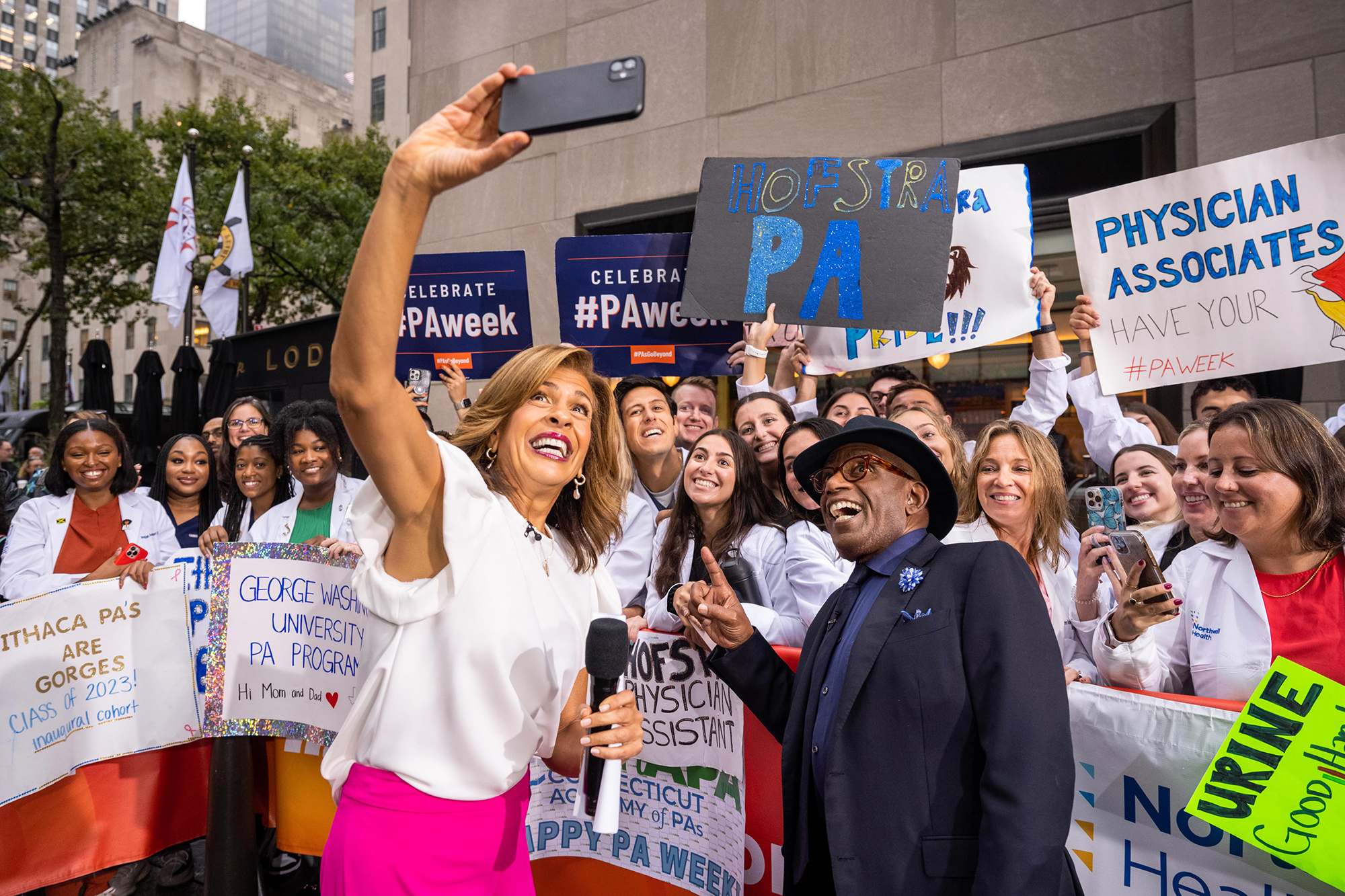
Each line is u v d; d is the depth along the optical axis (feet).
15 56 313.12
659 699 8.65
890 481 6.20
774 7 24.52
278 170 72.02
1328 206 10.71
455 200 29.68
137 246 70.33
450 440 6.30
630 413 12.91
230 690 9.80
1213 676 7.64
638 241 14.08
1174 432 14.07
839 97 23.59
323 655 9.68
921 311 11.38
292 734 9.68
